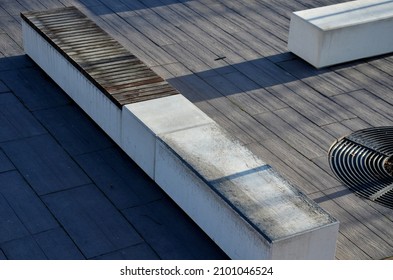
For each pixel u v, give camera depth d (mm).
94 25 10812
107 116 9336
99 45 10266
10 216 8102
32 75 10828
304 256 7258
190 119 8750
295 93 10672
